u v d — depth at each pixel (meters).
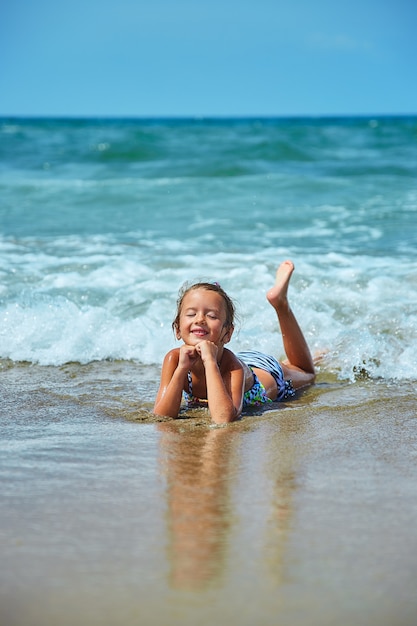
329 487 2.58
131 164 18.42
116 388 4.26
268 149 20.50
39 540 2.09
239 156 19.52
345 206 10.76
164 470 2.77
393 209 10.43
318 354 4.91
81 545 2.06
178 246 7.87
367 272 6.53
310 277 6.36
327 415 3.75
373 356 4.80
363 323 5.32
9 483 2.60
